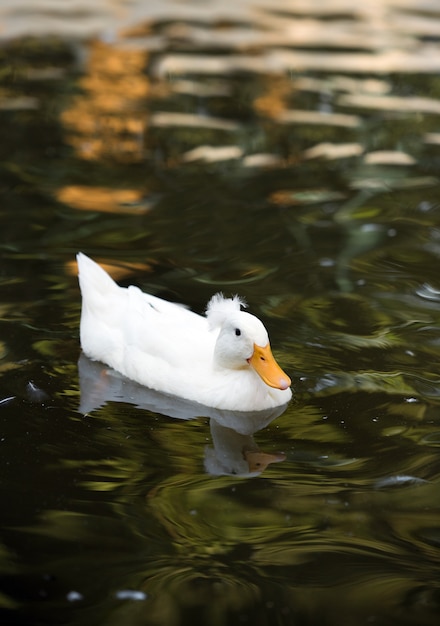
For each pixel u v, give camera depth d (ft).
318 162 55.42
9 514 27.78
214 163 54.85
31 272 42.98
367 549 26.71
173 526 27.53
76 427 32.55
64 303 40.65
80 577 25.39
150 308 37.45
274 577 25.54
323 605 24.66
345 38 74.95
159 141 57.26
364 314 40.27
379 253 45.88
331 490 29.35
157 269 43.73
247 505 28.63
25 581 25.20
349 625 24.00
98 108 61.26
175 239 46.68
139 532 27.20
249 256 45.27
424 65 69.82
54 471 29.96
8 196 50.29
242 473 30.32
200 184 52.39
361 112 61.98
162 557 26.22
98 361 37.47
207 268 43.98
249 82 65.87
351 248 46.19
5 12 77.36
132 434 32.53
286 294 41.88
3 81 64.44
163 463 30.78
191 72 67.31
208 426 33.40
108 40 72.54
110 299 38.27
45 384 35.14
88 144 56.65
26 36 72.49
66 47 70.74
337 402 34.30
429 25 78.33
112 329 37.78
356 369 36.27
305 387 35.14
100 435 32.19
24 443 31.37
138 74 66.59
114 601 24.61
